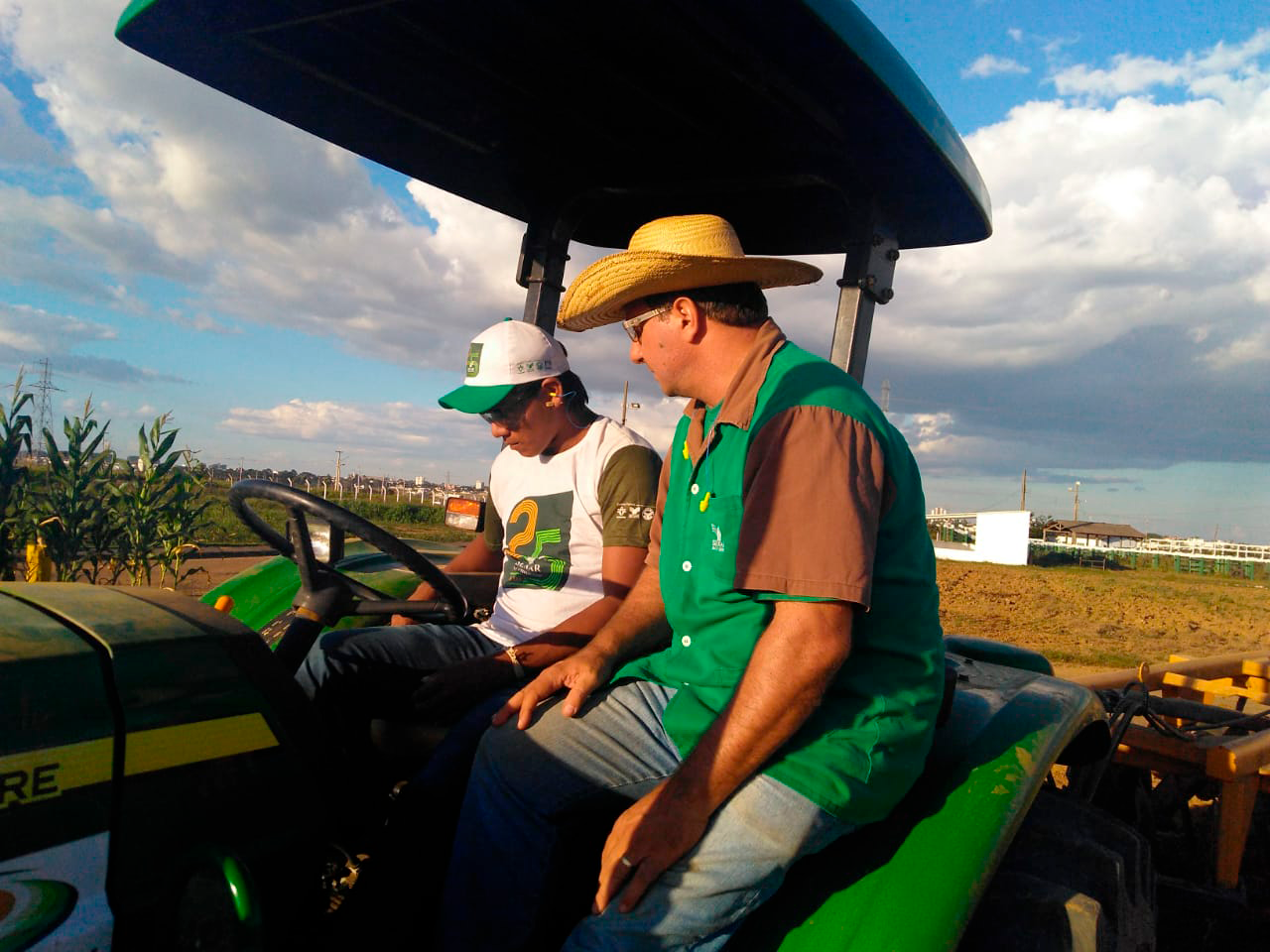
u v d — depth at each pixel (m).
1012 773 1.84
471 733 2.03
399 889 1.79
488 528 3.14
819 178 2.52
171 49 2.23
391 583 3.19
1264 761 3.05
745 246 3.11
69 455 6.79
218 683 1.55
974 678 2.45
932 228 2.65
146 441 7.30
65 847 1.32
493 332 2.57
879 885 1.56
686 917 1.49
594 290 1.97
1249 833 3.77
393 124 2.59
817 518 1.54
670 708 1.83
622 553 2.45
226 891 1.35
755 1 1.71
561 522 2.55
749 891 1.51
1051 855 2.00
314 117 2.58
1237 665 4.66
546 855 1.72
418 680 2.38
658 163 2.70
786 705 1.52
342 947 1.69
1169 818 3.63
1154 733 3.14
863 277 2.48
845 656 1.54
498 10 1.95
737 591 1.73
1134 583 27.38
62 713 1.35
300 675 2.31
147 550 7.25
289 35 2.15
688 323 1.89
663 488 2.26
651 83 2.19
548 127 2.55
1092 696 2.41
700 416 1.95
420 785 1.94
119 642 1.48
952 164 2.19
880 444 1.66
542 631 2.49
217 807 1.50
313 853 1.65
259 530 2.29
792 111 2.17
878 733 1.64
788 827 1.52
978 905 1.63
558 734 1.83
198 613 1.70
